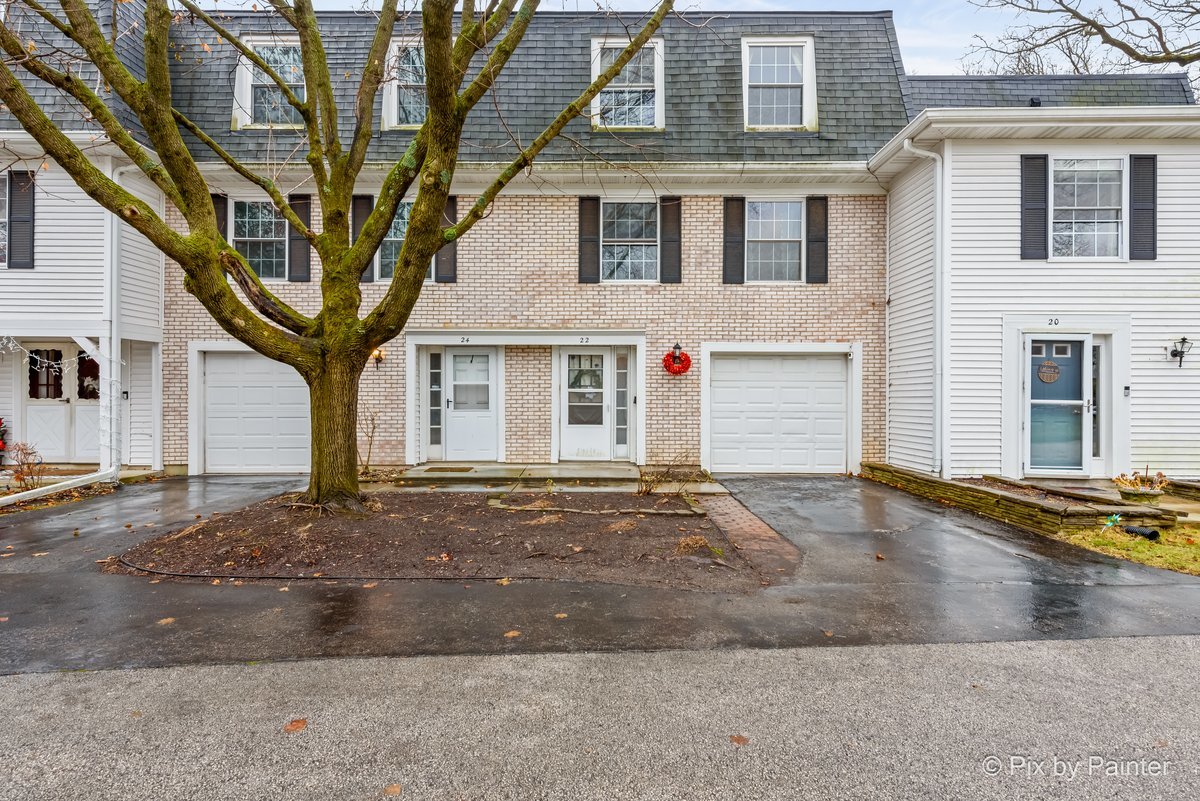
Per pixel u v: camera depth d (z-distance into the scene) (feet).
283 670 10.85
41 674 10.69
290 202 33.60
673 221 34.01
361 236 21.09
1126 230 28.71
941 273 28.89
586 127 33.76
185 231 33.78
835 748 8.58
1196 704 9.77
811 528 21.39
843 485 30.35
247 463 34.19
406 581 15.74
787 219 34.50
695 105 34.14
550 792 7.65
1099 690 10.21
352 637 12.27
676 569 16.61
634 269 34.47
